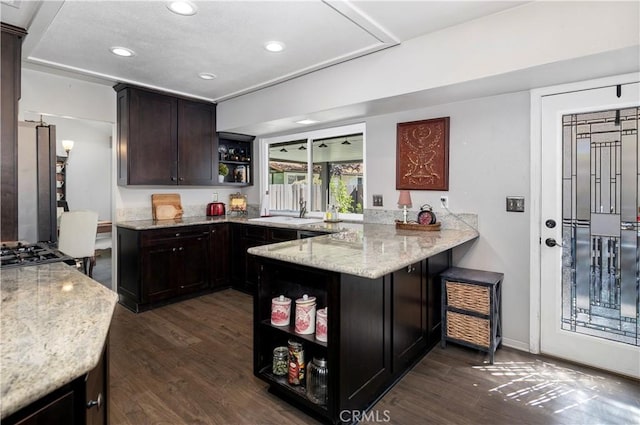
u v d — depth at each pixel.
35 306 1.17
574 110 2.42
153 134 3.83
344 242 2.42
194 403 2.02
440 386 2.20
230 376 2.31
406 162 3.27
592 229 2.42
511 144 2.70
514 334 2.74
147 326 3.15
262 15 2.19
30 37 2.50
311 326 1.97
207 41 2.57
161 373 2.34
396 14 2.20
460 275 2.71
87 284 1.45
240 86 3.67
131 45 2.63
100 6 2.08
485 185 2.84
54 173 3.07
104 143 7.05
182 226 3.83
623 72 2.20
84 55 2.83
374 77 2.79
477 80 2.34
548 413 1.92
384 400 2.05
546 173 2.56
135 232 3.53
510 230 2.74
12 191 2.12
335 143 4.02
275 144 4.70
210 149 4.35
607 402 2.02
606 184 2.36
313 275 2.07
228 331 3.04
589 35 1.90
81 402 0.88
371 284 1.97
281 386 1.99
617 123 2.29
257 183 4.89
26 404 0.66
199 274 4.01
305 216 4.30
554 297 2.57
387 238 2.60
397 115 3.32
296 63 3.00
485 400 2.05
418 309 2.50
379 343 2.06
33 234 2.97
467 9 2.14
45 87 3.36
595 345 2.42
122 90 3.68
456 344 2.82
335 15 2.20
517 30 2.13
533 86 2.50
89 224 3.65
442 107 3.03
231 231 4.32
